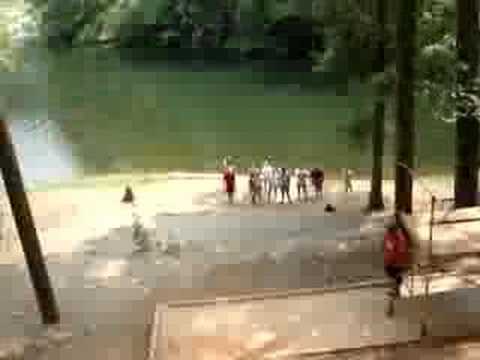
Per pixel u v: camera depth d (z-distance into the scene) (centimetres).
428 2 2273
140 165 3812
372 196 2555
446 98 1966
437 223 1330
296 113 4966
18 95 5672
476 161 1958
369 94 2286
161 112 5150
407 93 1875
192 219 2388
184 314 1353
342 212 2488
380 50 2348
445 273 1362
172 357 1202
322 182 2947
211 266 1850
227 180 2811
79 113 5141
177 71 6606
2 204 2769
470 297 1284
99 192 3066
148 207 2758
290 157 3881
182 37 7138
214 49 7019
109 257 2011
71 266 1947
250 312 1336
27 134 4588
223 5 6931
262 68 6569
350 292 1377
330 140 4212
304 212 2502
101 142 4359
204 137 4447
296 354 1169
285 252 1917
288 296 1384
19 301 1764
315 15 2989
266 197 2856
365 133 2464
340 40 2400
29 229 1576
